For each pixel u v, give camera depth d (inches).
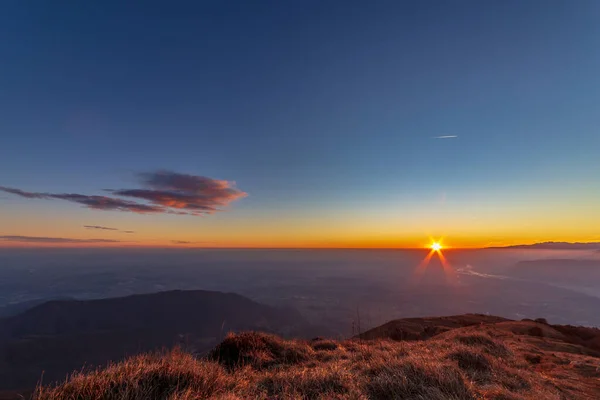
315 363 364.8
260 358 371.2
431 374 256.4
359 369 311.3
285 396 226.7
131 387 213.2
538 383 315.6
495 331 845.2
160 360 263.3
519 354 524.1
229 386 250.5
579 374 394.6
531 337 768.9
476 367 339.0
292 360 387.9
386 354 366.9
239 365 346.3
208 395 226.5
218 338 427.8
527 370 388.2
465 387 243.4
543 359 495.5
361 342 505.0
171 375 237.1
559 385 328.5
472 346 447.2
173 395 204.5
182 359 277.3
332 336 551.8
